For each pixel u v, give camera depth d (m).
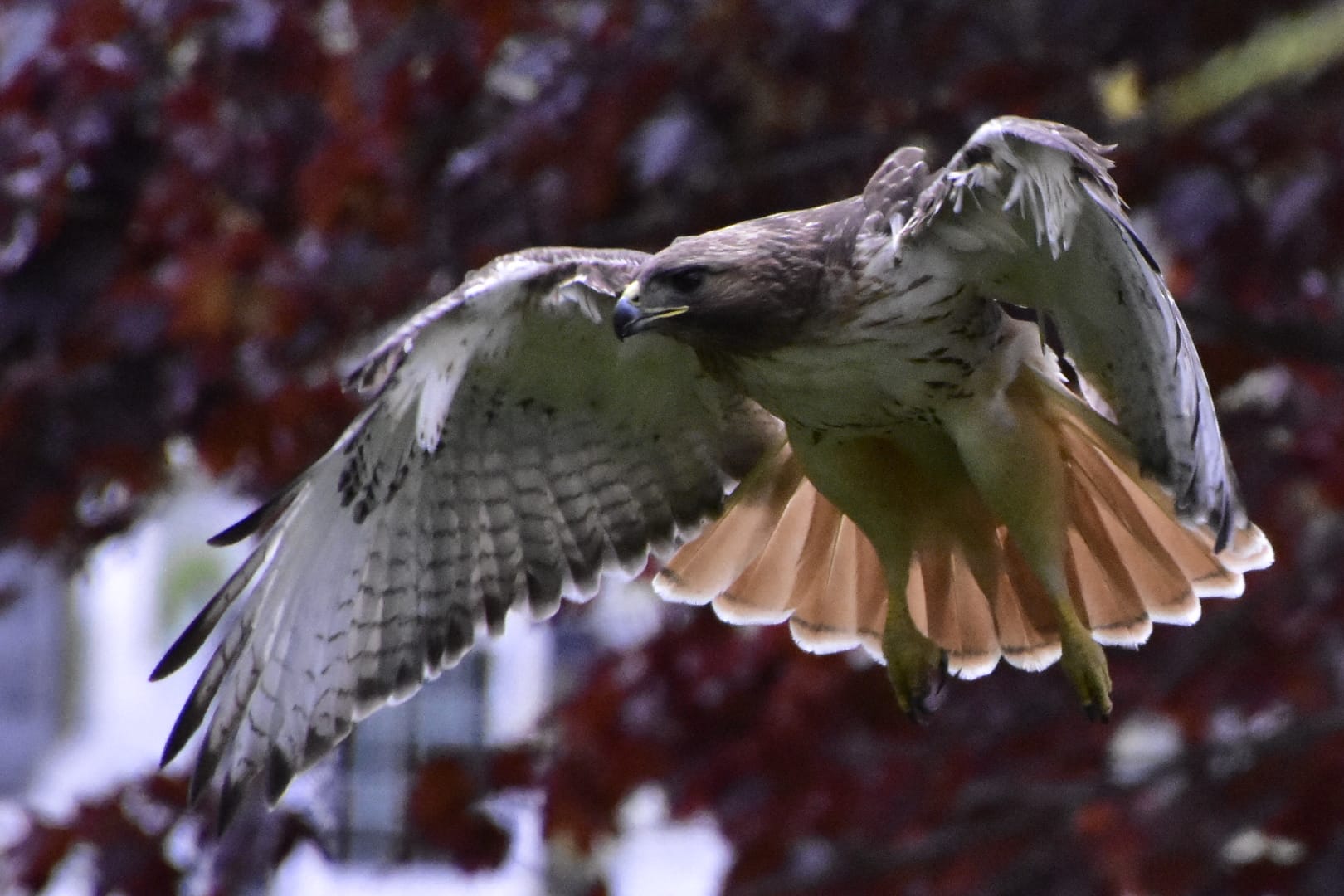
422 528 9.34
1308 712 13.59
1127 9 12.30
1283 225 11.82
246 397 12.41
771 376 8.55
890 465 8.78
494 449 9.35
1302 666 13.22
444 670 9.39
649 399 9.27
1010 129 7.51
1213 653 13.30
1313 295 12.53
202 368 12.11
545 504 9.45
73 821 13.02
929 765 13.02
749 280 8.39
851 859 13.12
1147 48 12.36
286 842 12.70
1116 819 12.77
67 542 13.40
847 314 8.36
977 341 8.41
